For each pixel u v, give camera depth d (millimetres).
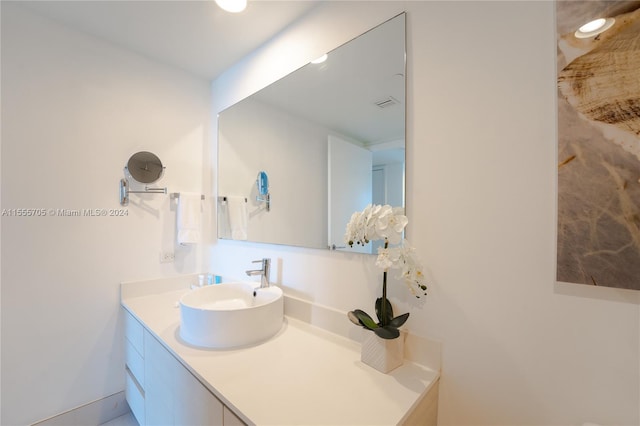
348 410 733
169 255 1822
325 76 1260
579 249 677
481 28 847
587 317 689
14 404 1332
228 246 1860
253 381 855
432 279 939
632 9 608
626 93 616
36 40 1364
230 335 1068
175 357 1029
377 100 1081
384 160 1060
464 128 877
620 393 652
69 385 1476
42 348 1398
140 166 1666
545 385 746
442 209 921
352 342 1130
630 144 612
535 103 758
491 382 828
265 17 1373
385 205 982
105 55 1570
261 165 1611
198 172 1947
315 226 1308
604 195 645
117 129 1613
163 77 1789
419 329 971
